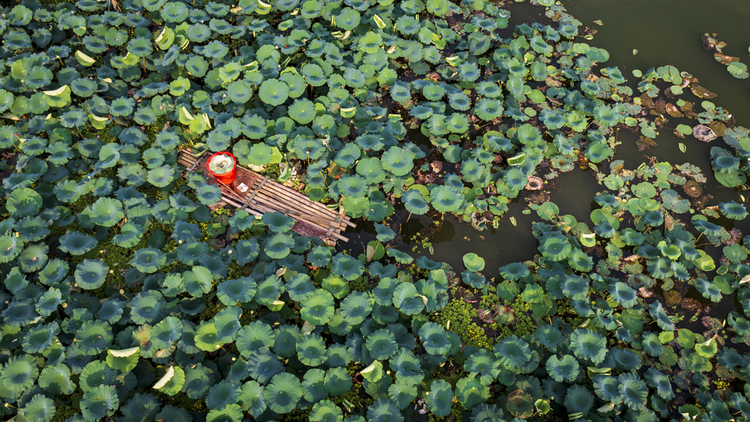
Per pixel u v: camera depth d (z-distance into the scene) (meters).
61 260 6.38
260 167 7.81
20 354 5.74
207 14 9.96
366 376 5.53
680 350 6.39
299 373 5.78
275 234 7.05
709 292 6.72
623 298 6.40
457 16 10.87
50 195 7.20
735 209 7.49
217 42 8.73
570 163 8.38
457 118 8.34
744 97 9.44
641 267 7.20
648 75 9.57
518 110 8.62
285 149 7.96
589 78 9.62
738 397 5.89
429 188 7.89
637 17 10.95
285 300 6.37
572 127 8.52
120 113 7.82
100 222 6.60
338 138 8.32
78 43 9.34
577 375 5.77
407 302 6.08
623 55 10.12
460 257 7.30
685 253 6.99
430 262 6.83
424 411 5.68
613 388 5.62
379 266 6.71
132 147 7.61
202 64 8.70
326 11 9.88
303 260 6.70
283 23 9.39
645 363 6.32
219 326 5.70
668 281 7.10
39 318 5.75
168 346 5.51
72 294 6.21
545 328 6.13
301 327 6.33
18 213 6.66
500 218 7.78
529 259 7.31
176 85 8.31
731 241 7.54
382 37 9.33
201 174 7.70
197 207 7.16
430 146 8.64
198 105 8.23
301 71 8.73
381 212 7.23
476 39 9.99
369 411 5.34
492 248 7.42
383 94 9.25
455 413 5.71
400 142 8.59
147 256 6.39
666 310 6.86
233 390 5.27
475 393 5.59
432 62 9.44
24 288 6.09
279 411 5.21
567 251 6.79
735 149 8.60
